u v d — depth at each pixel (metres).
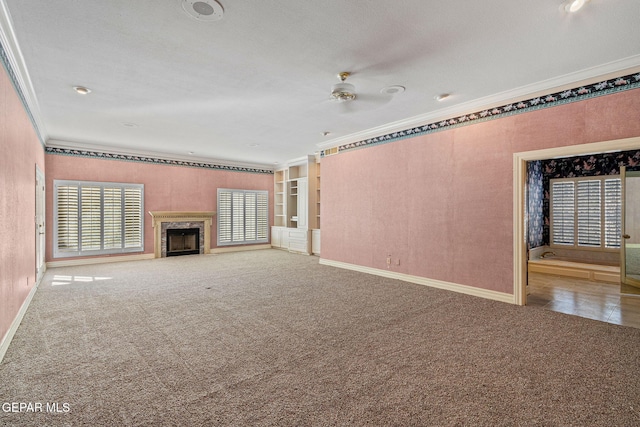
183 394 2.05
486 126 4.34
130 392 2.07
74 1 2.25
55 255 6.70
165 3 2.29
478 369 2.38
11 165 3.06
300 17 2.48
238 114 4.92
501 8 2.35
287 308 3.90
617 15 2.42
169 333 3.09
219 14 2.42
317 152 8.18
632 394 2.05
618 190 6.01
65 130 5.86
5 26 2.49
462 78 3.64
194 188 8.81
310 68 3.37
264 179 10.25
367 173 6.11
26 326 3.27
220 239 9.27
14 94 3.17
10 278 2.97
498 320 3.46
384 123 5.51
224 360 2.53
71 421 1.78
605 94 3.36
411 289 4.84
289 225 9.75
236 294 4.56
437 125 4.92
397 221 5.55
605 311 3.79
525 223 4.11
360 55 3.09
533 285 5.16
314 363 2.48
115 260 7.47
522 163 4.01
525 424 1.77
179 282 5.33
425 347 2.77
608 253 6.13
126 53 3.05
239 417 1.81
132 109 4.66
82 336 3.01
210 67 3.35
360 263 6.29
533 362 2.49
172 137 6.45
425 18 2.49
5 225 2.80
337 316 3.60
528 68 3.38
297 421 1.78
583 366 2.43
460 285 4.65
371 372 2.34
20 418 1.79
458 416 1.83
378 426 1.74
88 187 7.07
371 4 2.31
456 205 4.69
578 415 1.84
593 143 3.43
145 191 7.95
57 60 3.18
